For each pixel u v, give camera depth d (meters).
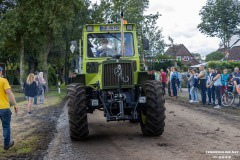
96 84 9.73
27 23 32.81
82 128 9.10
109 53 10.41
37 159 7.59
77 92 9.24
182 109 15.30
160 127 9.25
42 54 34.47
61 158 7.51
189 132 9.86
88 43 10.42
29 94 15.71
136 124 12.00
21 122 13.15
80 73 10.88
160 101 9.23
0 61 48.97
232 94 16.05
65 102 22.02
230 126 10.59
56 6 31.89
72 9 32.94
